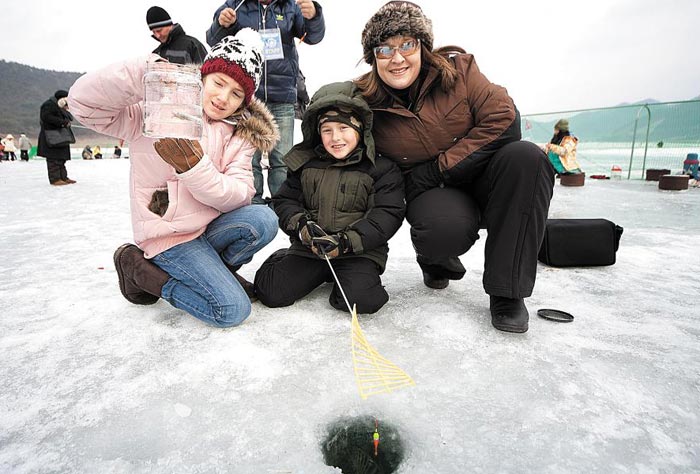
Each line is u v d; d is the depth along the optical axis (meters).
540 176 1.46
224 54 1.58
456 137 1.78
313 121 1.85
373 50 1.69
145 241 1.58
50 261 2.49
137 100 1.45
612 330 1.54
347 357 1.36
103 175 8.70
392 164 1.87
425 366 1.31
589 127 8.26
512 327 1.49
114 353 1.40
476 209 1.80
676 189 5.55
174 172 1.55
